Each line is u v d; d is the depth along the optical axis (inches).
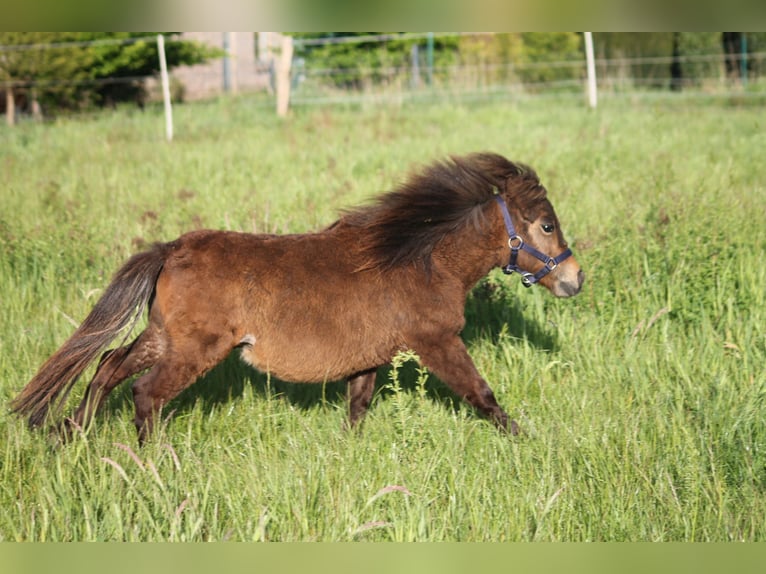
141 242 291.0
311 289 193.3
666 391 219.8
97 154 545.6
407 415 189.6
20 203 393.7
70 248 305.4
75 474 174.4
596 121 625.0
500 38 1011.9
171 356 188.9
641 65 953.5
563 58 963.3
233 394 228.7
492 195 208.8
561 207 342.3
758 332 256.2
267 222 309.6
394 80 919.0
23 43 837.2
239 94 1007.0
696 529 166.7
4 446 186.9
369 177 434.3
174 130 667.4
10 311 269.0
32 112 905.5
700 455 190.7
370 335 197.6
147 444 184.2
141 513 163.8
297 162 495.8
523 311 272.1
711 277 273.9
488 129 606.9
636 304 272.4
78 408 195.2
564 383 231.1
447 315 201.9
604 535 167.6
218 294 188.2
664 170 406.6
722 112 690.2
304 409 225.3
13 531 159.8
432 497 176.1
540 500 171.8
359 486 177.2
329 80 956.6
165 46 936.9
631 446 191.6
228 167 465.1
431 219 202.4
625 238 294.5
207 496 169.2
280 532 165.5
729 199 338.0
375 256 198.2
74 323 248.4
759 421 200.5
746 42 924.6
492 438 196.7
